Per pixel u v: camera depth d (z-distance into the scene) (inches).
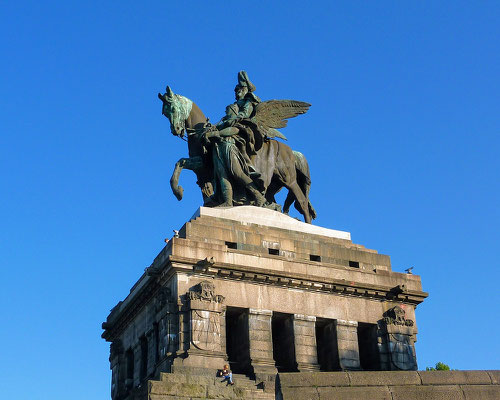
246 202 1796.3
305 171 1953.7
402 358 1683.1
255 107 1861.5
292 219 1776.6
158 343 1582.2
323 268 1692.9
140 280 1753.2
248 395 1370.6
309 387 984.9
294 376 993.5
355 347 1649.9
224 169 1766.7
